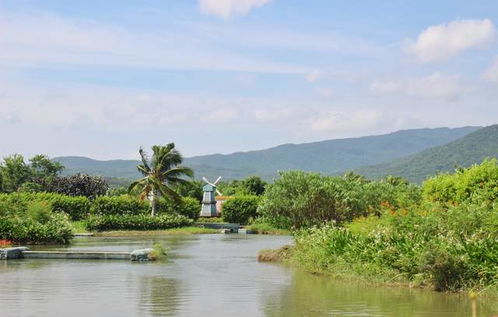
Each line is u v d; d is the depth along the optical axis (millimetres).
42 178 70562
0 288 14773
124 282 15992
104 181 69188
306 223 43969
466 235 15836
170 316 11195
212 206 67188
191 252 27062
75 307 12086
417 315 11203
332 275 16953
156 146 56594
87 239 38500
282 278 16891
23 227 30625
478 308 11836
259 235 45562
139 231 47562
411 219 17906
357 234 18938
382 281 15297
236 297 13445
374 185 44094
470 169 24844
